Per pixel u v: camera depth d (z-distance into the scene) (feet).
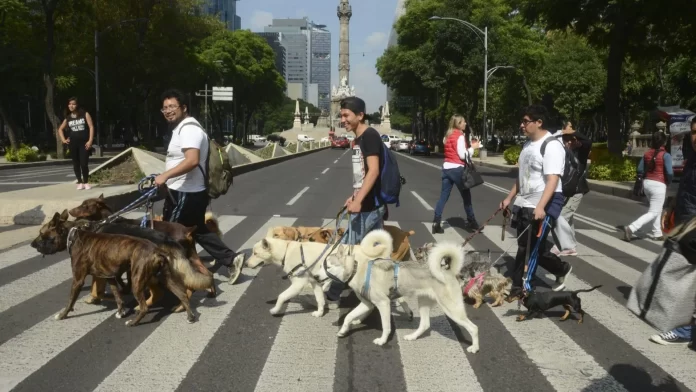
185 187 19.75
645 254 28.40
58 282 21.22
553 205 18.65
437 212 33.35
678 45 78.48
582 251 28.99
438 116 189.98
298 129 389.39
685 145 20.10
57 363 14.14
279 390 12.91
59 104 163.84
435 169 99.66
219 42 215.10
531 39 162.71
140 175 49.01
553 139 18.48
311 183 65.21
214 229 22.31
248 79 226.99
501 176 85.20
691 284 12.55
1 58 109.60
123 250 16.58
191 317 17.29
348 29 348.79
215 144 20.86
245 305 19.19
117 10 127.13
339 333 16.16
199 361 14.42
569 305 17.63
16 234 29.35
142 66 135.13
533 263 18.92
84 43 131.95
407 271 15.43
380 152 17.63
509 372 14.14
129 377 13.41
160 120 208.64
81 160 42.37
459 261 15.16
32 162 100.53
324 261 16.20
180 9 137.08
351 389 13.03
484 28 142.61
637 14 69.87
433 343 16.01
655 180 31.78
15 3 101.04
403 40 170.19
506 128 246.88
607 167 70.79
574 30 79.51
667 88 148.15
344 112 17.81
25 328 16.51
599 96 160.86
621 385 13.48
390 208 44.42
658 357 15.16
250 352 15.10
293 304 19.42
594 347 15.85
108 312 18.06
